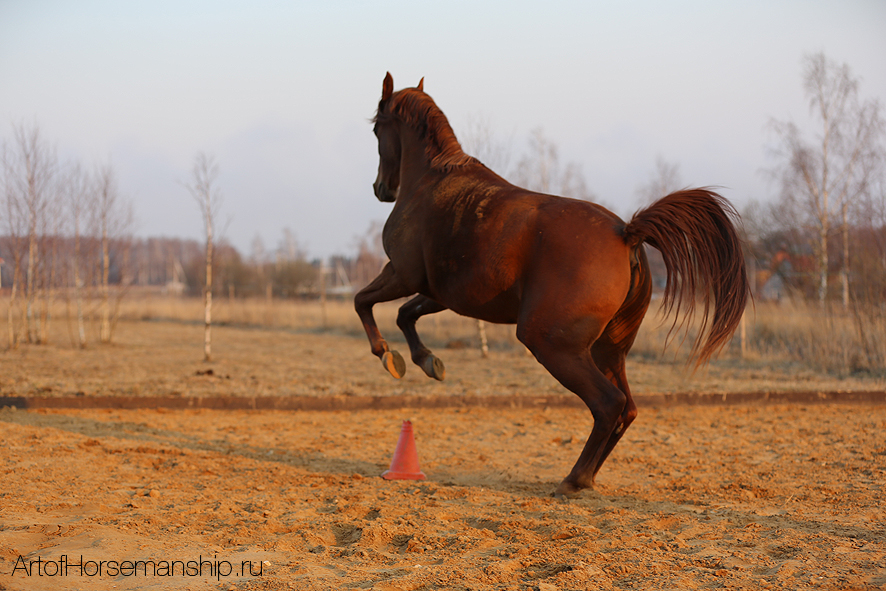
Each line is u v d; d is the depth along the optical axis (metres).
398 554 3.58
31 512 4.21
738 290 4.53
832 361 12.74
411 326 5.86
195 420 8.35
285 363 14.60
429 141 5.44
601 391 4.45
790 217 26.19
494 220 4.71
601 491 5.08
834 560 3.22
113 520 4.03
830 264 20.08
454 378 12.03
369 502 4.68
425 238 5.07
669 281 4.55
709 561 3.27
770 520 4.15
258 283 41.81
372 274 51.62
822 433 7.39
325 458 6.41
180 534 3.82
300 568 3.27
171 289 44.56
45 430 7.12
